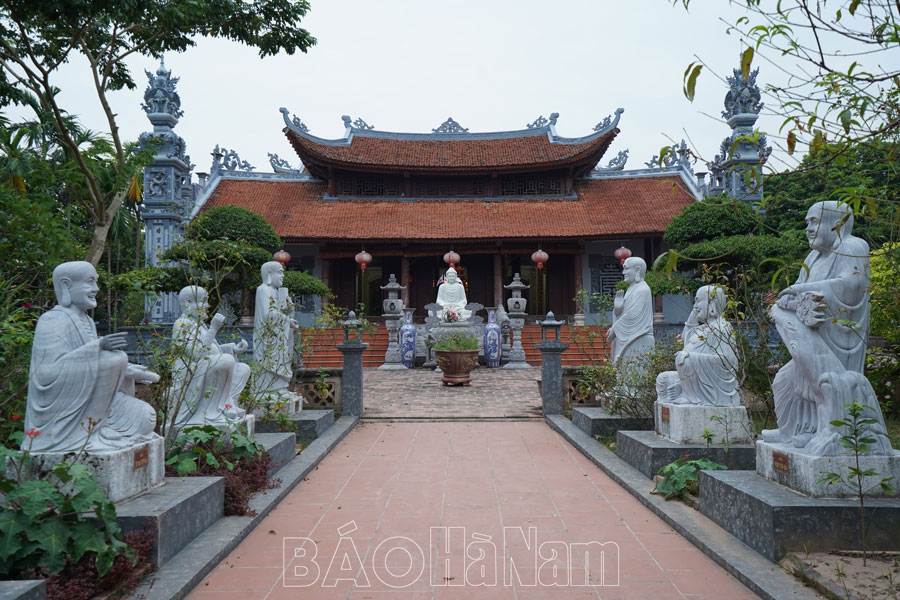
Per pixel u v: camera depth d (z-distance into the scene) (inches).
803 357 200.4
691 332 311.1
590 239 1285.7
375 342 1110.4
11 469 182.2
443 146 1534.2
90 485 164.4
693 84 135.5
